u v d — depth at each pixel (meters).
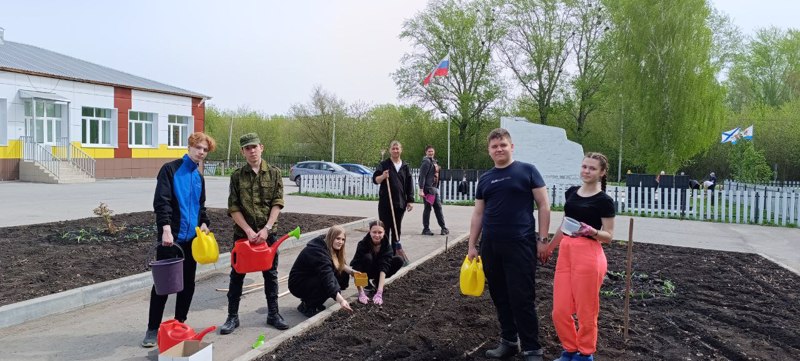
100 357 4.43
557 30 42.44
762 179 26.70
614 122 36.91
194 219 4.86
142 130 33.06
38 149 26.16
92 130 29.91
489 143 4.33
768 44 47.72
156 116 33.62
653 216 16.80
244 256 4.85
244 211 5.03
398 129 50.56
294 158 52.59
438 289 6.47
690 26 26.16
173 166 4.77
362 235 11.26
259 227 5.07
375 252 6.23
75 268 6.93
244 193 5.03
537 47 42.00
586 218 4.12
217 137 57.72
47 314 5.52
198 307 5.93
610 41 34.75
